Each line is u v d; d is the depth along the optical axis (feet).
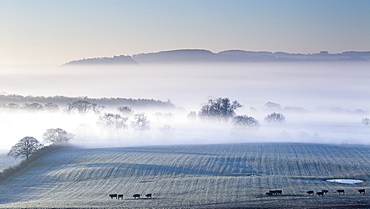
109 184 489.26
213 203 377.09
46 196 442.09
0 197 444.96
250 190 434.71
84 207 366.22
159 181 491.72
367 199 383.24
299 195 407.64
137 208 359.66
